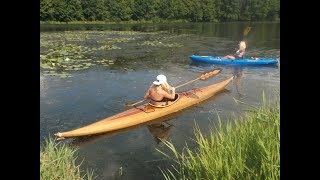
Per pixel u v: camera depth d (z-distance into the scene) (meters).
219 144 3.68
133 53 14.50
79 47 15.88
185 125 6.09
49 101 7.49
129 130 5.97
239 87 8.62
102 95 8.00
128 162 4.75
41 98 7.70
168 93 6.65
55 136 5.65
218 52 14.85
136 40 19.42
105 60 12.59
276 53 14.66
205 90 7.84
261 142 3.33
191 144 5.29
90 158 4.90
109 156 4.96
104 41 18.69
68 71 10.55
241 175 3.20
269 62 11.63
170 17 42.91
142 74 10.28
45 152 4.45
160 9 42.53
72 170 4.17
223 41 19.16
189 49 15.77
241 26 34.09
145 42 18.34
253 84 8.95
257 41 19.48
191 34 23.77
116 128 5.94
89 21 38.28
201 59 12.05
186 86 8.87
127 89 8.55
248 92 8.12
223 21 45.81
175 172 4.39
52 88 8.54
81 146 5.32
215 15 45.19
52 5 35.56
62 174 3.89
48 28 29.02
